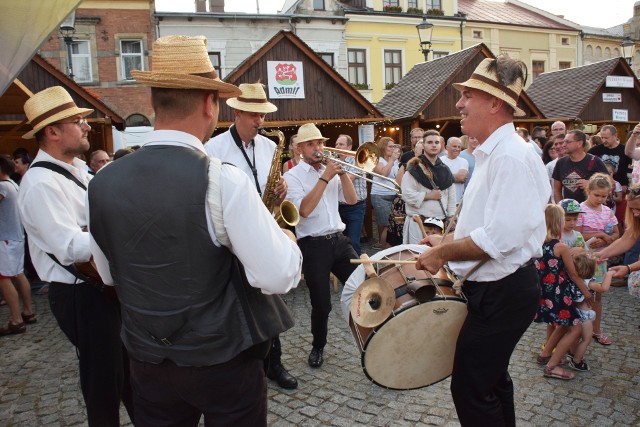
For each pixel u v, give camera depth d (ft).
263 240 4.91
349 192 12.88
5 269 16.24
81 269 7.77
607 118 52.06
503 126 6.86
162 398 5.30
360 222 20.33
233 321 5.09
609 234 15.98
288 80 36.99
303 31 68.49
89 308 8.09
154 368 5.17
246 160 11.38
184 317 4.91
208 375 5.07
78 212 8.26
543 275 11.62
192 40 5.19
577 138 18.74
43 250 7.99
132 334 5.22
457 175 20.26
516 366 12.32
